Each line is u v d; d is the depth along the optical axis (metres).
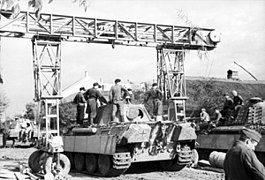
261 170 5.56
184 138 17.89
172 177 17.05
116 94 18.94
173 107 22.33
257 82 38.81
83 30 19.36
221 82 36.47
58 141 16.67
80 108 21.02
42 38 18.30
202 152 22.47
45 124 17.38
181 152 18.44
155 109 20.23
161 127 17.72
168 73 22.28
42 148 17.20
